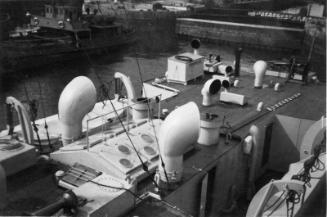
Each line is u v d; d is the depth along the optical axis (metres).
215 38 71.81
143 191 11.38
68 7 56.31
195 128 11.10
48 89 43.84
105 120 15.86
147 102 15.45
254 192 16.19
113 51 59.69
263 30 67.00
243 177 16.06
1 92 41.59
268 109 18.97
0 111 32.50
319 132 14.92
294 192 10.51
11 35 53.06
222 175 14.20
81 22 56.41
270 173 18.98
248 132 15.93
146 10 75.12
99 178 10.42
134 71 50.78
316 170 13.29
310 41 59.19
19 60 48.38
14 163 11.83
